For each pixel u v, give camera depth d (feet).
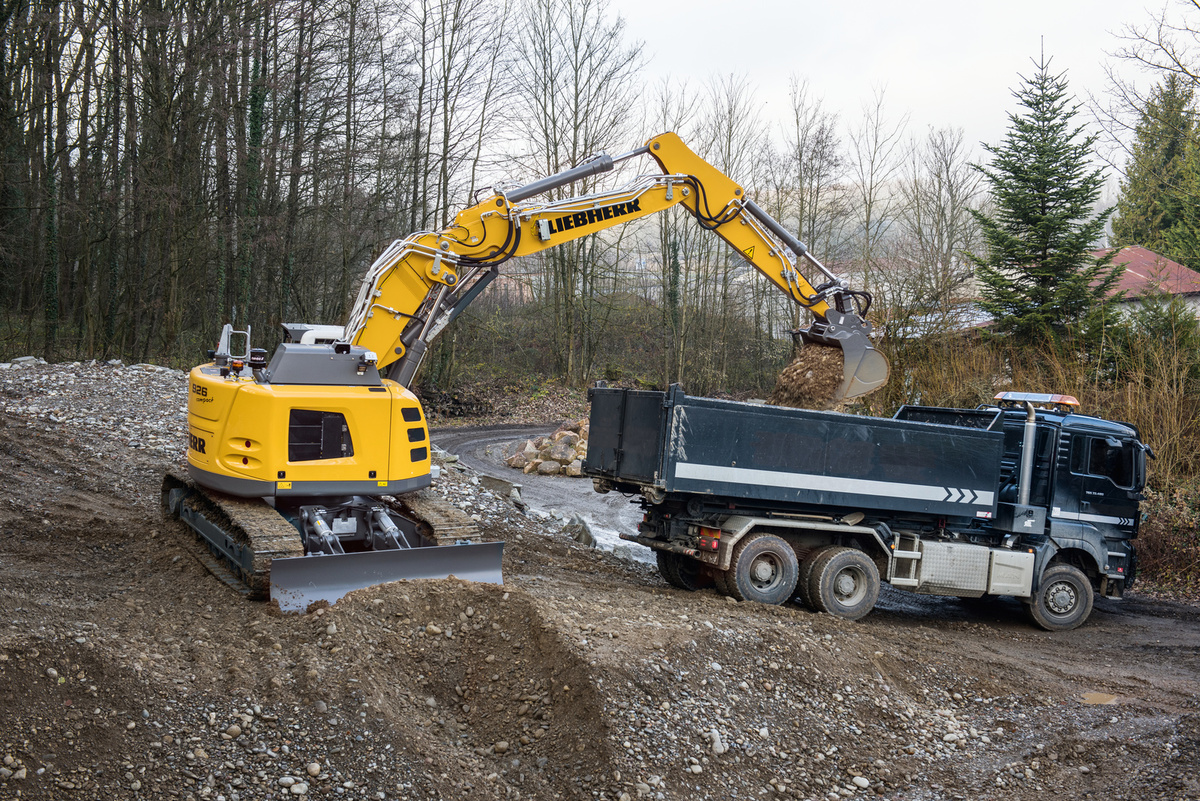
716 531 29.50
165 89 69.15
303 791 14.32
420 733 16.66
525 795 15.46
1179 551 43.34
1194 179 56.65
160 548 27.84
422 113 95.30
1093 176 68.64
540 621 19.98
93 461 38.58
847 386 33.35
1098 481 34.53
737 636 22.12
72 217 74.90
